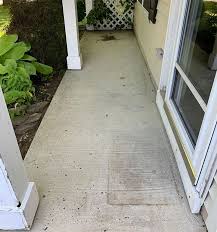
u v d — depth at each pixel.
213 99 1.28
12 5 3.38
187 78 1.87
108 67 3.76
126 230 1.44
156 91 2.97
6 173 1.20
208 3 1.68
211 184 1.37
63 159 1.97
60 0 3.52
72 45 3.51
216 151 1.27
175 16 2.13
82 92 3.04
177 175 1.80
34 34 3.35
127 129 2.32
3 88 2.63
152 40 3.31
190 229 1.44
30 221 1.45
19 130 2.36
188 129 1.86
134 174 1.82
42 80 3.35
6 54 2.87
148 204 1.59
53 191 1.69
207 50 1.64
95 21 5.58
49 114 2.58
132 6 5.54
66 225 1.47
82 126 2.38
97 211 1.55
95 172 1.84
